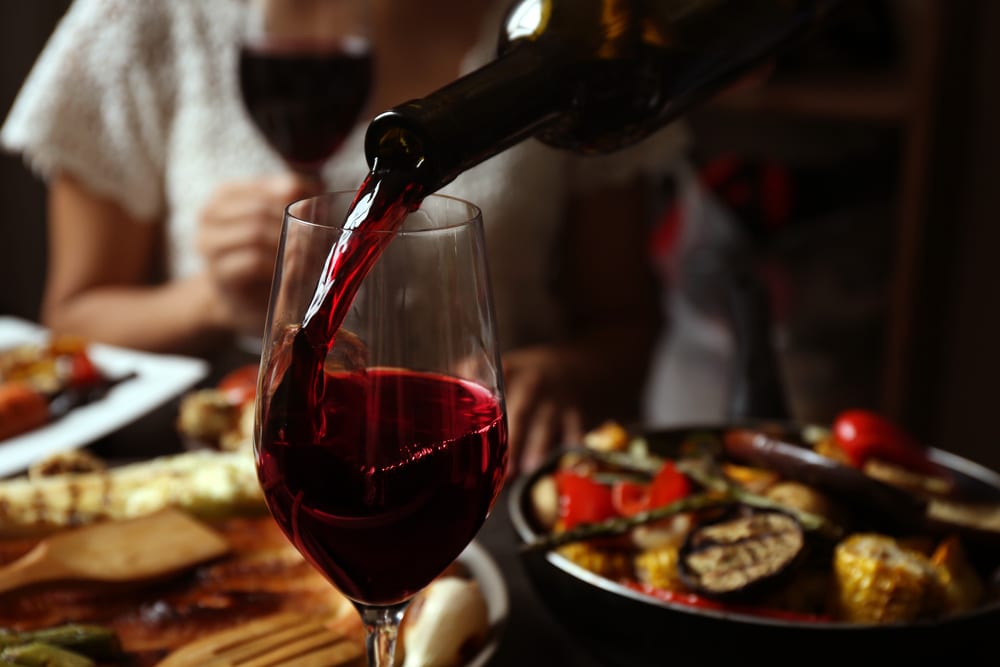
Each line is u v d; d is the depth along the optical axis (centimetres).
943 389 193
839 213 181
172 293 149
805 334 182
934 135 169
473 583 70
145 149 156
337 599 71
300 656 64
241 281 124
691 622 65
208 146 154
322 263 52
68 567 70
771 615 67
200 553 73
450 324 54
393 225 51
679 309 190
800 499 73
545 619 75
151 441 103
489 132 52
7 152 209
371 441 53
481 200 155
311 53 105
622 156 161
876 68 187
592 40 56
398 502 53
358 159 150
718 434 84
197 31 154
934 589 67
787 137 204
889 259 179
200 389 122
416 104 51
